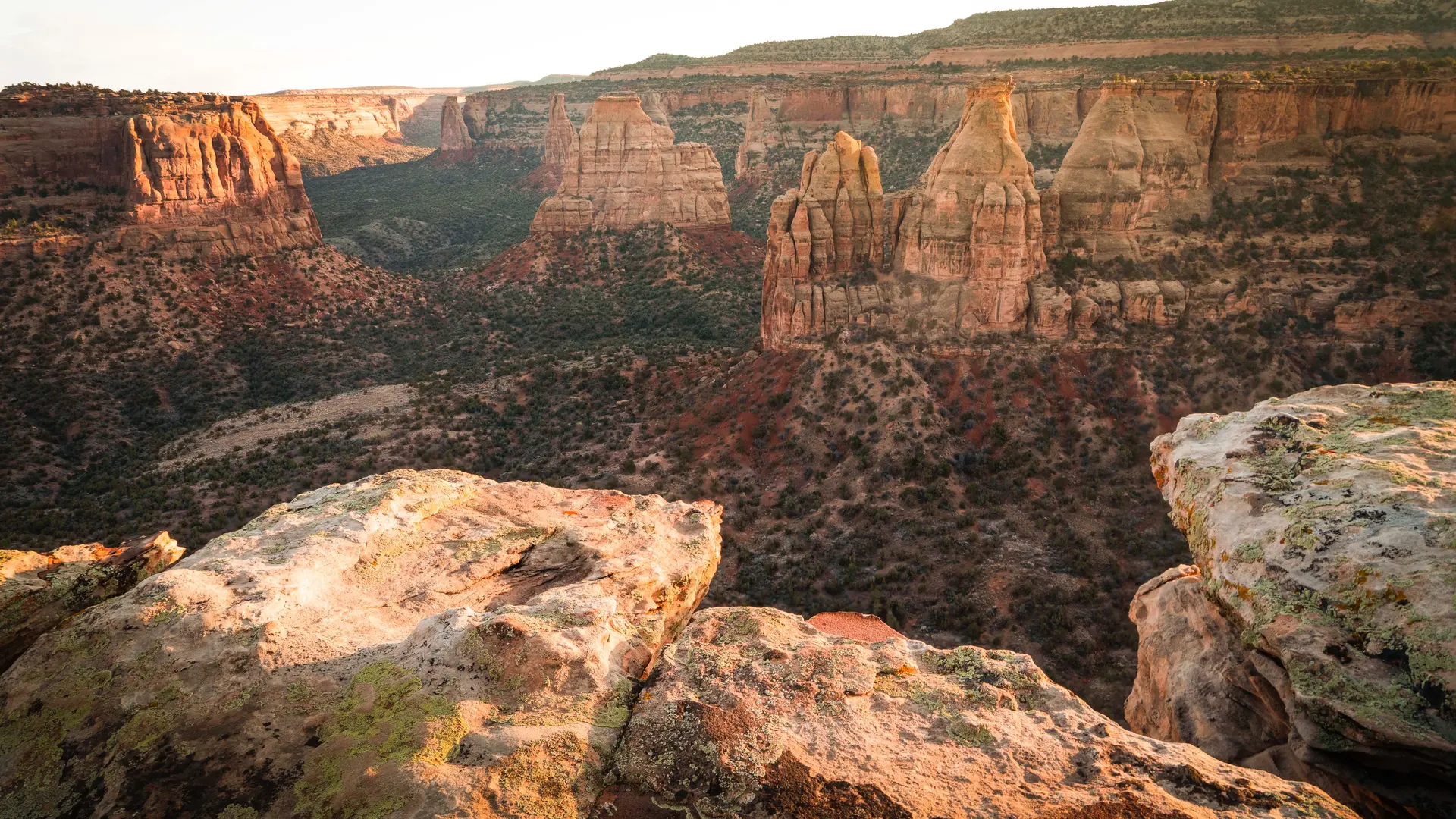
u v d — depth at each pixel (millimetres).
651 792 7078
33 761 7871
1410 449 9859
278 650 8805
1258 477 10516
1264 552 9484
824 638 9531
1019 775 7145
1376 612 8242
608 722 7926
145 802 7297
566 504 13703
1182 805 6691
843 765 7203
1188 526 11281
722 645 9094
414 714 7797
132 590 9641
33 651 8953
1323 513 9312
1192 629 12234
